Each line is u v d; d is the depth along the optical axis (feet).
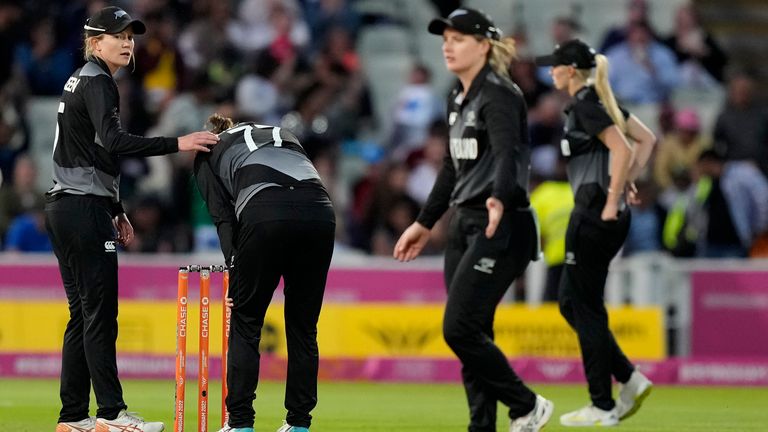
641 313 142.51
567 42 89.25
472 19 72.23
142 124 174.70
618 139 86.84
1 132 178.09
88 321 75.10
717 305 142.61
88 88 73.51
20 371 143.54
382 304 144.66
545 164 171.12
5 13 187.93
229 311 73.61
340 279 145.18
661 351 142.20
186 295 72.90
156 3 185.16
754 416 105.40
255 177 71.36
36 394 121.29
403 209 165.17
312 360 74.38
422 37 213.05
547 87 180.34
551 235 139.95
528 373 141.08
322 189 73.15
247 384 71.82
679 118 174.29
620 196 88.79
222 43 187.62
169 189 166.91
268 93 183.42
